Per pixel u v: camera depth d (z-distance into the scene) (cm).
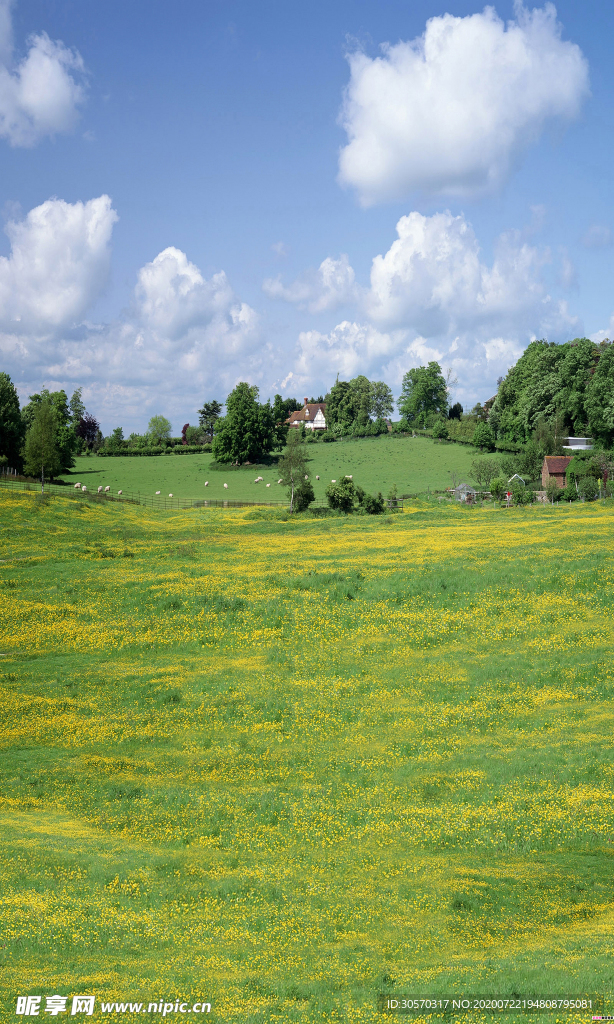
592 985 1362
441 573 4647
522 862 2069
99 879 1947
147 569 5338
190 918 1770
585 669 3378
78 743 2997
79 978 1467
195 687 3472
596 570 4409
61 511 7581
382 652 3778
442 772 2644
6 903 1772
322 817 2369
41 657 3931
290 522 8094
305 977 1503
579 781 2488
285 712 3200
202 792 2588
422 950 1628
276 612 4284
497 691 3266
